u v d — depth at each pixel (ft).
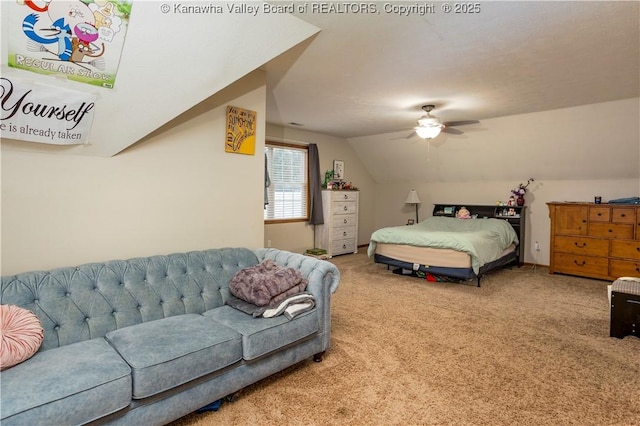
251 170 10.23
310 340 7.68
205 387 5.87
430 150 20.58
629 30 7.68
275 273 7.75
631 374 7.50
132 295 6.81
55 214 6.82
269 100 13.65
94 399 4.57
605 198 16.87
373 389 6.89
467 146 18.98
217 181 9.43
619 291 9.30
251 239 10.33
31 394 4.23
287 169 20.18
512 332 9.77
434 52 8.91
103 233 7.45
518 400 6.56
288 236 20.11
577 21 7.30
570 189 17.80
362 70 10.27
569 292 13.76
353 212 22.22
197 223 9.05
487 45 8.51
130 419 5.03
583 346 8.87
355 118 16.92
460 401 6.52
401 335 9.54
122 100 6.48
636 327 9.12
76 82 5.80
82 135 6.64
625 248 14.93
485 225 17.74
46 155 6.64
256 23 6.75
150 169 8.10
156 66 6.30
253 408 6.26
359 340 9.20
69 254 7.02
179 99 7.10
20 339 4.96
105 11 5.26
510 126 16.60
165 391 5.31
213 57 6.80
